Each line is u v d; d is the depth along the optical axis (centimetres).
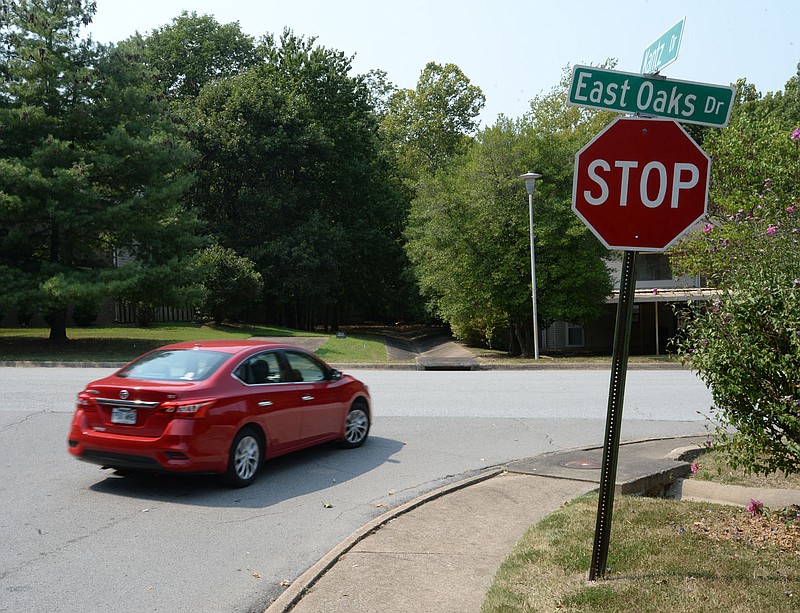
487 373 2208
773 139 1503
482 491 797
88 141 2697
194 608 497
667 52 475
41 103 2577
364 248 4934
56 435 1070
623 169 491
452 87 5734
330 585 523
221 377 805
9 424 1146
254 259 4262
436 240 3083
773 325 582
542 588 488
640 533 607
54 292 2384
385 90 6275
